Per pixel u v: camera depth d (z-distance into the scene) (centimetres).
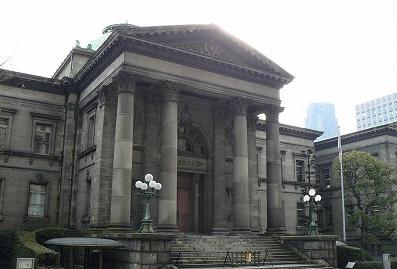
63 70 4759
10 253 3369
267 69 3925
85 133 3909
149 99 3750
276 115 3953
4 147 3844
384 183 4869
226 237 3322
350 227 5225
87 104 3919
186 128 4000
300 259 3253
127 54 3244
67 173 3959
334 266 3356
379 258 4788
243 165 3644
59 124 4150
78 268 3212
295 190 5603
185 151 3928
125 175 3059
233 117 3766
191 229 3856
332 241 3403
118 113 3177
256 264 2933
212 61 3597
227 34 3684
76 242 2417
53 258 2611
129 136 3138
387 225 4688
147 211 2739
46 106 4134
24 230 3531
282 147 5706
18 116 3994
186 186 3941
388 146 5550
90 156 3638
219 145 4062
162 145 3322
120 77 3200
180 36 3500
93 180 3456
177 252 2916
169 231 3147
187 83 3475
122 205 3006
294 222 5475
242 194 3588
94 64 3659
